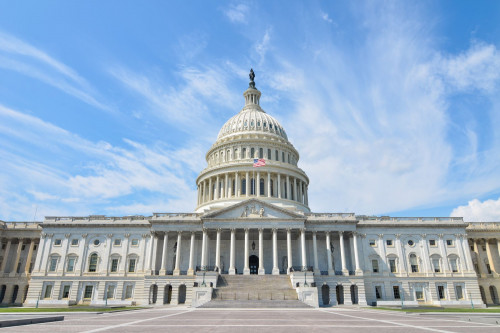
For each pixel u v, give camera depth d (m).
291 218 69.56
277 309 43.75
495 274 76.12
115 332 16.70
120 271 72.44
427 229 74.81
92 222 76.25
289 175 90.00
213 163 98.38
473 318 30.58
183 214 74.31
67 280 71.94
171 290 68.25
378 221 75.50
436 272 72.12
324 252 74.81
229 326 20.66
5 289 77.62
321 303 64.56
